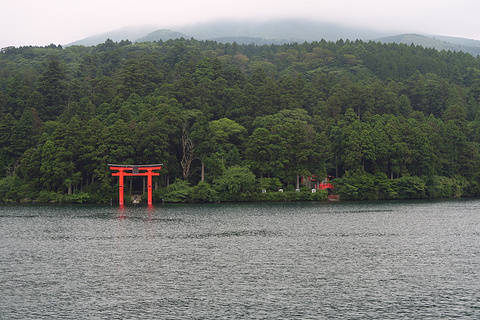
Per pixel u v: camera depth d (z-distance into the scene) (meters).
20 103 158.12
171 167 131.88
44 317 36.28
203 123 132.75
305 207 112.31
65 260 53.38
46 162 121.75
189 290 42.31
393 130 143.88
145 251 57.94
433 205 117.44
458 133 150.25
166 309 37.84
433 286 43.44
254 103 164.38
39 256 55.41
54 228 76.56
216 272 47.97
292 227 77.19
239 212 100.75
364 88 178.62
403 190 137.75
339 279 45.56
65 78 179.62
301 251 57.78
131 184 129.88
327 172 148.50
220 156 135.38
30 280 45.56
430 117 176.75
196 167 138.50
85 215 95.00
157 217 91.44
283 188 133.38
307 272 47.91
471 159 149.50
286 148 133.75
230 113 161.50
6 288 43.12
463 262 52.22
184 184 127.38
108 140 124.12
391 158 141.25
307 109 176.38
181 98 167.12
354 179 132.88
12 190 123.50
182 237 67.75
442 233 70.94
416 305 38.56
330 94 186.88
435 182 140.50
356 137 136.62
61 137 126.38
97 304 39.00
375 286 43.41
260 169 130.00
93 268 49.81
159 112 137.38
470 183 147.50
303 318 35.94
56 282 44.94
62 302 39.50
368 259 53.53
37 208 110.00
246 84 178.12
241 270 48.72
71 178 123.19
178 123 134.12
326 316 36.28
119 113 141.75
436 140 148.25
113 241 64.75
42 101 162.25
